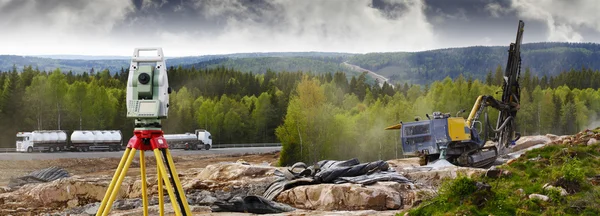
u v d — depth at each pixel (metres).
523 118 115.81
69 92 99.06
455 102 104.88
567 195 12.57
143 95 8.80
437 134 25.28
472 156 26.02
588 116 132.88
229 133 123.62
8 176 47.28
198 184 21.12
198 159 67.81
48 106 96.38
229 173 22.66
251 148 93.38
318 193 17.98
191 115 126.19
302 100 68.06
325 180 19.38
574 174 13.10
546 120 118.00
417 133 25.77
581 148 16.23
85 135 69.94
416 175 20.58
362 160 83.00
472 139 26.55
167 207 16.42
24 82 125.62
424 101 105.12
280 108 130.62
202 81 185.12
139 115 8.60
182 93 147.75
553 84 187.12
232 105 135.50
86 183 21.95
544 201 12.29
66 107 97.00
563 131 119.19
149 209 15.93
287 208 16.72
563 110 120.75
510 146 30.05
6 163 53.94
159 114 8.67
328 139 69.19
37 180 34.16
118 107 103.62
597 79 187.38
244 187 20.83
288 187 19.19
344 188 17.58
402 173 20.73
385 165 20.42
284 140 65.81
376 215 14.39
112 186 8.58
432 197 13.58
